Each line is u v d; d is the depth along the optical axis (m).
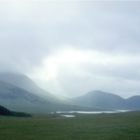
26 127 63.16
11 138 50.22
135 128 59.41
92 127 62.56
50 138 50.19
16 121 75.50
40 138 50.28
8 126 64.62
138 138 49.09
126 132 54.91
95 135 52.44
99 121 74.62
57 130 58.66
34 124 68.56
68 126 64.88
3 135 52.94
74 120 78.31
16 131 57.47
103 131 56.56
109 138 49.25
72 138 50.06
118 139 48.31
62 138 50.03
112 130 57.53
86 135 52.66
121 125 64.88
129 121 72.81
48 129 60.16
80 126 64.75
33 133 55.19
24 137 51.12
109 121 74.12
